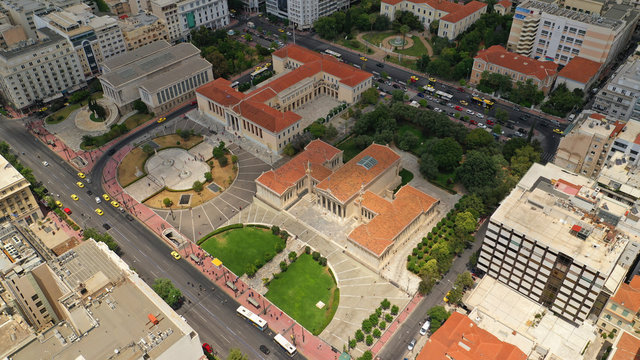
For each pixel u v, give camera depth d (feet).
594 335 629.10
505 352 579.89
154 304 578.25
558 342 621.31
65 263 626.23
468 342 593.01
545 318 653.30
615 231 644.27
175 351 540.11
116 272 613.11
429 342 599.16
